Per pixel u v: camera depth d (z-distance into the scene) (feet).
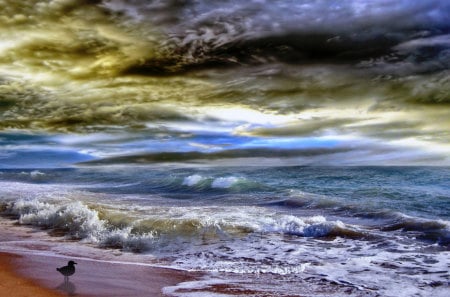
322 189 57.57
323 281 18.25
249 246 25.25
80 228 29.91
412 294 16.48
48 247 24.80
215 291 16.52
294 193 50.42
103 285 16.80
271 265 20.97
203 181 65.62
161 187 66.13
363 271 19.88
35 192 56.54
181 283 17.65
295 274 19.39
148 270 19.83
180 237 27.14
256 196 51.13
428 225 29.32
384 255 22.86
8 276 17.61
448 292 16.63
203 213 35.32
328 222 30.07
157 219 31.42
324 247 24.94
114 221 31.42
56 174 96.63
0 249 23.97
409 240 26.25
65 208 36.40
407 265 20.81
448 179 62.13
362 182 64.69
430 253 23.08
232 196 52.16
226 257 22.68
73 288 16.08
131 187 67.97
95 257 22.41
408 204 41.29
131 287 16.72
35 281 16.87
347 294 16.39
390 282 18.10
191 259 22.25
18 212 38.60
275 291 16.67
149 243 25.66
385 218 33.50
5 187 65.26
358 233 27.96
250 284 17.63
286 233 28.73
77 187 68.49
